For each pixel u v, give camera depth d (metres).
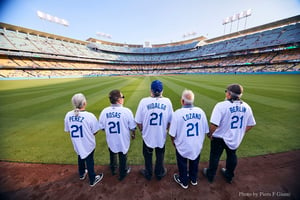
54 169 2.52
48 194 2.01
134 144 3.38
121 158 2.11
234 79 17.50
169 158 2.82
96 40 58.25
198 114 1.76
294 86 10.62
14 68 27.52
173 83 14.55
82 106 1.90
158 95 1.91
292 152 2.82
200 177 2.28
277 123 4.17
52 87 13.44
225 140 1.92
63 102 7.43
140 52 63.62
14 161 2.74
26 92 10.66
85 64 44.38
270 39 32.41
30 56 31.42
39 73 30.28
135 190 2.06
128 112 2.00
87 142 1.97
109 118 1.92
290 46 27.69
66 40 45.75
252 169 2.39
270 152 2.84
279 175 2.25
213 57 42.38
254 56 32.97
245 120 1.87
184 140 1.82
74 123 1.87
